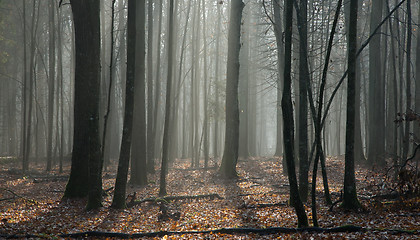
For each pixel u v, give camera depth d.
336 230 8.25
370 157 23.02
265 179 20.38
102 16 27.23
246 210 11.96
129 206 13.11
